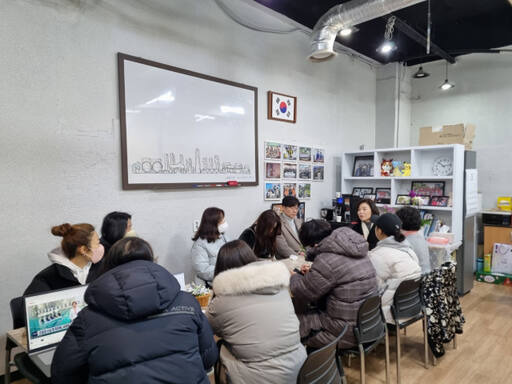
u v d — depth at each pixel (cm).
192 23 306
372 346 196
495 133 496
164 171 284
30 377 144
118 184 260
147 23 275
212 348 122
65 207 233
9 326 210
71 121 235
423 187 420
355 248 190
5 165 209
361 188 478
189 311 112
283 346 138
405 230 264
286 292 153
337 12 313
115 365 93
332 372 152
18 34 213
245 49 353
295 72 412
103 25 250
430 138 432
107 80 252
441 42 450
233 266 157
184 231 302
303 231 236
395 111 534
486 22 401
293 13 374
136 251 115
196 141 307
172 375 98
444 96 542
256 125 361
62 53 230
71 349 98
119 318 100
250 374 135
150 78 274
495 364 249
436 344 244
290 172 410
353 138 511
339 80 481
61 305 143
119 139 259
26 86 216
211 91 318
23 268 216
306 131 432
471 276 418
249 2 352
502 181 491
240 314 137
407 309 227
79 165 239
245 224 357
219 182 326
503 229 446
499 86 493
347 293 187
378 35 432
